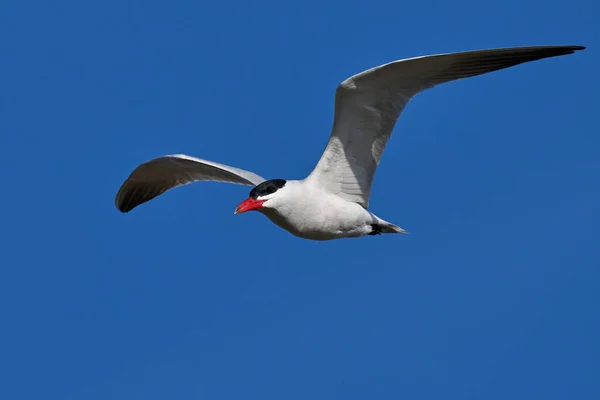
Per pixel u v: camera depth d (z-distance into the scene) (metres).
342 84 12.34
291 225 13.30
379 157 13.21
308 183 13.24
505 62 12.27
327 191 13.34
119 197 15.88
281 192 13.03
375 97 12.62
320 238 13.62
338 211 13.29
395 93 12.62
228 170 14.34
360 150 13.14
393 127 12.90
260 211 13.30
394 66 12.09
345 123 12.88
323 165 13.23
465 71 12.38
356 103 12.66
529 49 12.06
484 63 12.23
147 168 15.19
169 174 15.51
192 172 15.41
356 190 13.42
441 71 12.39
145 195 15.98
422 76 12.46
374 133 12.99
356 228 13.64
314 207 13.17
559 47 12.08
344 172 13.28
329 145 13.08
